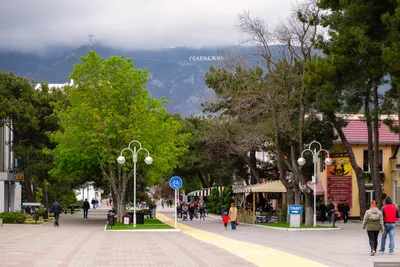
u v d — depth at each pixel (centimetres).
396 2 3831
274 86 4884
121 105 5244
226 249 2591
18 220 5094
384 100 4784
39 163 6500
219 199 8062
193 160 8481
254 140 5284
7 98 6378
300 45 4722
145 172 5703
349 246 2862
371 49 3969
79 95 5228
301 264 1967
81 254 2322
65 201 8556
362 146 6347
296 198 5116
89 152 5256
